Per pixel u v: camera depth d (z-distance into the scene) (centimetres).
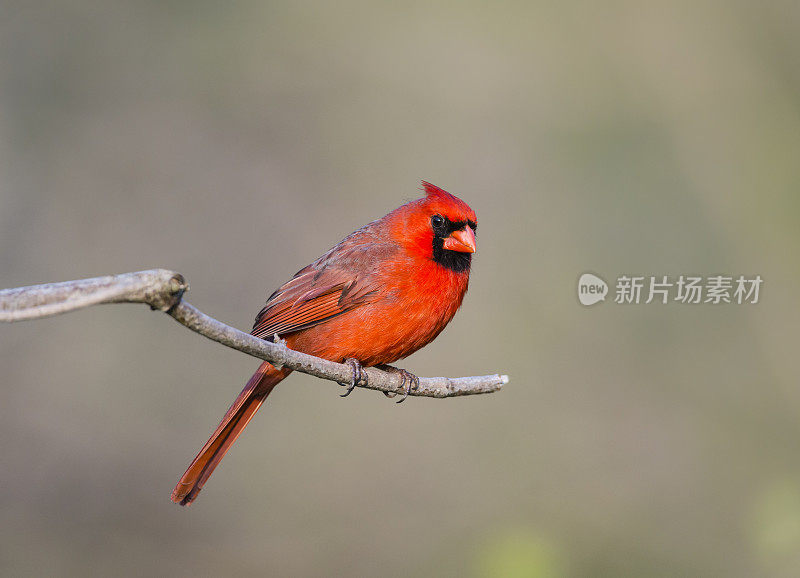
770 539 804
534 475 1102
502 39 1320
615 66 1302
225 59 1279
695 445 1106
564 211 1259
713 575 987
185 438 1105
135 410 1107
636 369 1156
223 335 436
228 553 1028
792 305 1140
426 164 1291
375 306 627
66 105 1216
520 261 1237
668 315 1163
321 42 1308
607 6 1311
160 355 1140
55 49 1223
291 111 1284
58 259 1159
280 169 1261
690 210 1226
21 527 1022
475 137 1296
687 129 1261
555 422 1135
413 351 655
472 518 1062
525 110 1302
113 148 1219
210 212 1223
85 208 1186
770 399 1112
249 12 1291
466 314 1199
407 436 1134
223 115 1264
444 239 635
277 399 1149
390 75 1306
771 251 1180
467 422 1144
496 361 1171
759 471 1077
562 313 1197
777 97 1245
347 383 632
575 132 1295
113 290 367
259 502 1074
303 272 675
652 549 1015
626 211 1243
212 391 1136
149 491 1067
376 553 1035
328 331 637
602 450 1109
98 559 1022
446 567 1025
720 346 1144
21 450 1062
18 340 1102
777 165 1218
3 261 1141
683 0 1291
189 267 1194
